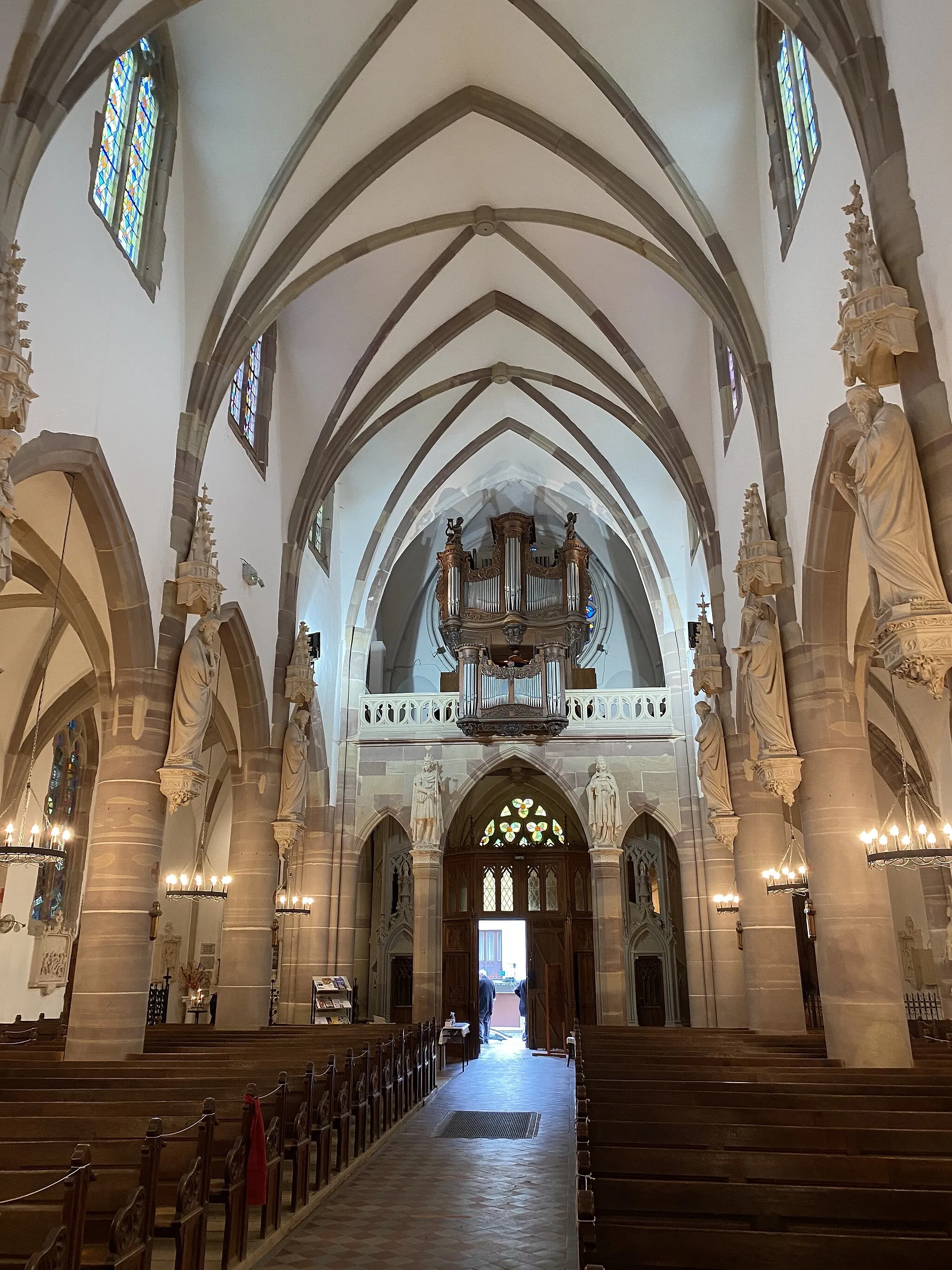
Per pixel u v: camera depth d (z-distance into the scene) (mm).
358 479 25547
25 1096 8352
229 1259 6887
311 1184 9766
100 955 12195
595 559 31297
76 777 23938
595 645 30672
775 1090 7941
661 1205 4887
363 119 15016
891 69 8859
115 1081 8945
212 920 28844
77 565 14000
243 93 14234
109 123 12266
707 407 18984
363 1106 11383
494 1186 10062
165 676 13367
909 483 7734
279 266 15758
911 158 8445
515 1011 38625
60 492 12555
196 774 13031
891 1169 5406
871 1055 10820
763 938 15914
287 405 20156
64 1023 18188
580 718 24453
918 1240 4207
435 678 30875
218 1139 7703
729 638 17312
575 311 20172
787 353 12945
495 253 19609
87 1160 5074
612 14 13375
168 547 13758
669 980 28969
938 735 20922
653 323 19156
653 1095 7613
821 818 11805
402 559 31234
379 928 29750
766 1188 4879
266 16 13312
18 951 20938
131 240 13070
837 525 11523
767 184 13812
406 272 19281
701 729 17344
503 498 30391
